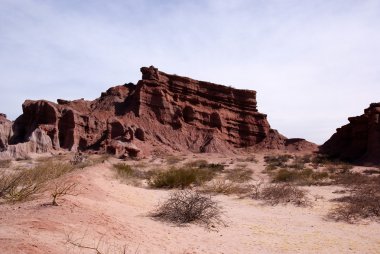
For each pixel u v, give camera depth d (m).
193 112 75.50
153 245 6.26
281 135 85.75
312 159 57.59
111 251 5.12
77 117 63.50
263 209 12.45
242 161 53.22
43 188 8.47
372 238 8.59
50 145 58.66
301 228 9.48
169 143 67.81
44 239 4.63
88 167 19.25
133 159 52.66
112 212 8.29
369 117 57.06
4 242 4.05
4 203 6.98
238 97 84.38
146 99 72.56
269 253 6.86
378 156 51.50
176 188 17.47
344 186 19.61
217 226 8.98
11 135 63.03
